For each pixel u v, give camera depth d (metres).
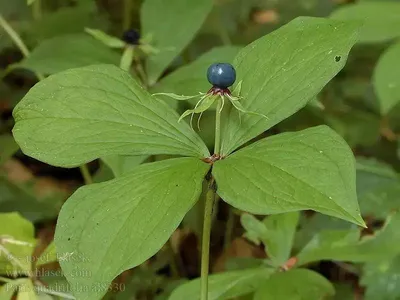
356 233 0.43
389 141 0.60
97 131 0.33
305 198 0.29
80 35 0.48
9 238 0.42
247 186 0.30
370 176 0.51
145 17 0.48
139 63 0.47
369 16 0.48
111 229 0.30
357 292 0.52
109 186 0.31
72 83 0.34
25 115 0.33
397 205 0.49
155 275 0.50
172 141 0.33
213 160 0.32
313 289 0.40
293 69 0.33
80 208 0.31
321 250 0.42
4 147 0.51
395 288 0.45
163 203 0.30
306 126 0.59
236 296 0.42
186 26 0.48
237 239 0.54
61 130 0.33
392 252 0.42
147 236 0.30
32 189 0.58
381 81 0.47
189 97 0.32
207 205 0.34
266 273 0.41
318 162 0.30
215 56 0.45
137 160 0.40
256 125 0.33
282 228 0.43
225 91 0.32
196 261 0.55
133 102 0.34
